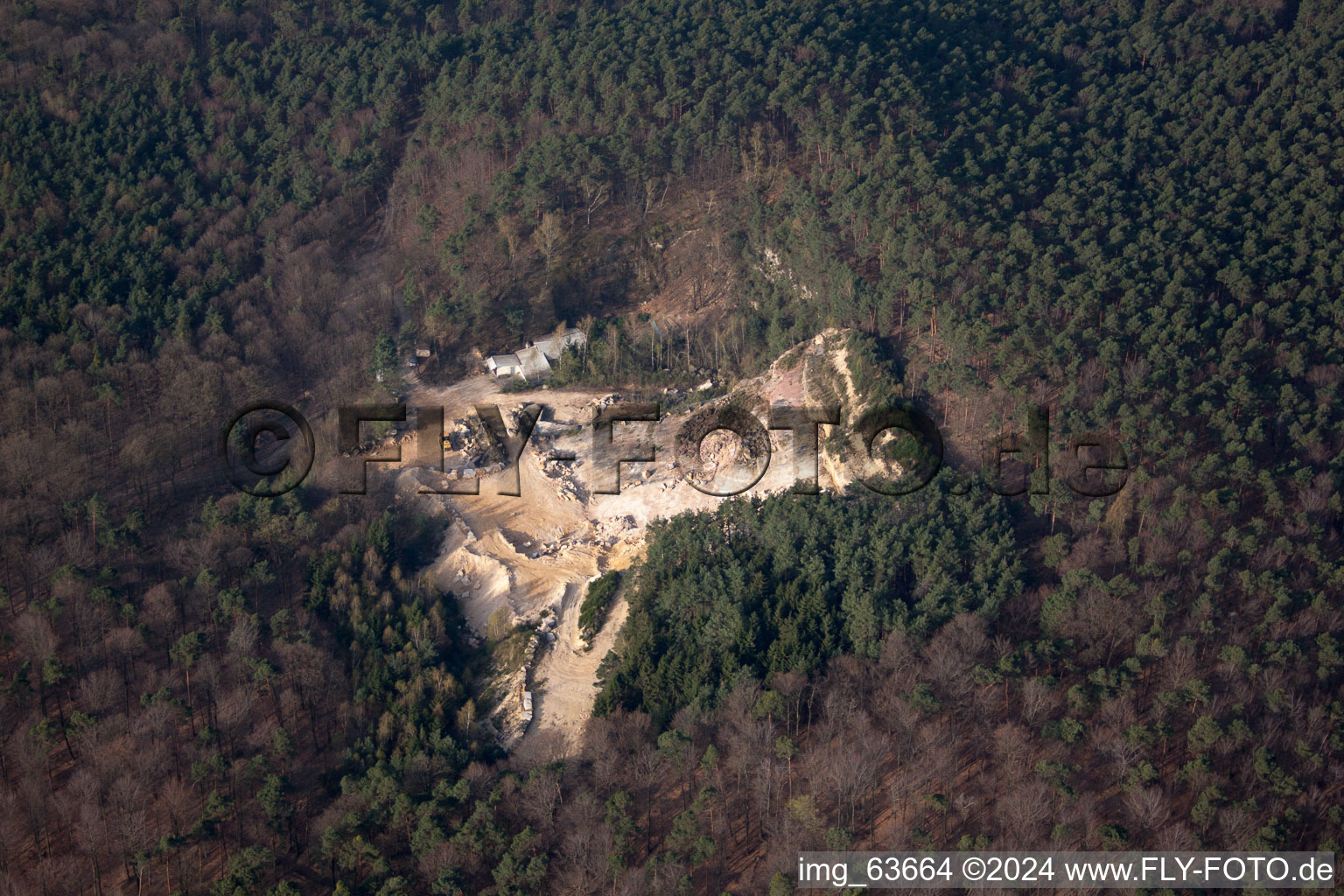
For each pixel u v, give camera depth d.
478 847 192.38
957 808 191.75
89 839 192.50
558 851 191.62
